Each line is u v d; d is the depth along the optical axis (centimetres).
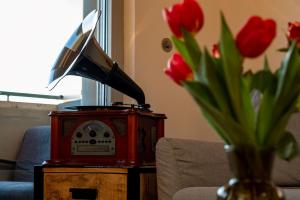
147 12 264
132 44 258
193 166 169
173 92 272
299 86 64
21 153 256
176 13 67
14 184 224
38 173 183
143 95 216
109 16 259
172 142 169
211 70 64
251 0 302
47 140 250
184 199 148
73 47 206
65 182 178
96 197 174
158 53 267
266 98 66
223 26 64
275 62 277
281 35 278
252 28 64
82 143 184
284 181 188
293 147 68
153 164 191
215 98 65
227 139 68
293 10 280
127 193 171
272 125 66
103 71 201
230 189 69
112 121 182
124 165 174
